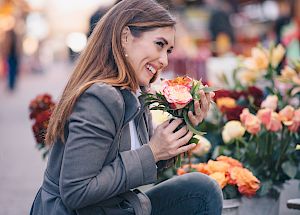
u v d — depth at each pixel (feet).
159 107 8.34
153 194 8.97
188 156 11.26
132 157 7.84
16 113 39.32
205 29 43.52
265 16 43.04
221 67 25.68
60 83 69.87
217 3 37.60
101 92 7.73
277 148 12.28
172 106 8.13
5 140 28.58
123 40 8.16
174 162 9.10
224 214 10.43
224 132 12.39
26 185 19.48
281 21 30.27
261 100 13.97
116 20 8.17
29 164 22.93
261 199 11.50
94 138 7.61
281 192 12.30
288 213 12.25
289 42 22.35
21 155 24.75
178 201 8.89
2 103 45.93
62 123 7.84
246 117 12.07
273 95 13.41
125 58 8.08
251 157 12.26
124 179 7.72
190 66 31.04
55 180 8.06
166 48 8.26
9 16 70.79
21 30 81.66
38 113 14.21
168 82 8.38
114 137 7.85
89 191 7.53
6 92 55.88
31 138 29.09
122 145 8.01
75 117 7.70
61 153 8.02
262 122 12.05
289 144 12.26
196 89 8.22
